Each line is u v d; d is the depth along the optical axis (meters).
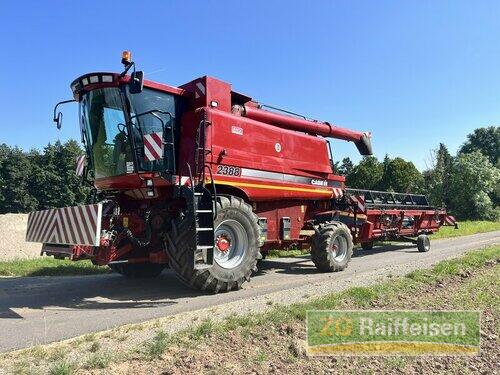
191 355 4.48
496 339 5.65
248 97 9.44
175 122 8.34
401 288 7.76
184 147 8.23
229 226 7.97
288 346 4.98
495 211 39.91
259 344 4.95
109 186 8.38
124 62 7.13
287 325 5.52
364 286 7.78
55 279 9.48
